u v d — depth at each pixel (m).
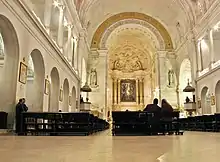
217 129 12.91
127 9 26.36
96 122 13.28
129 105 34.06
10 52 8.75
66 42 17.34
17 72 8.72
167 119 9.98
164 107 10.14
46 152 3.09
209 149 3.53
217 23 16.52
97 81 25.77
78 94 20.84
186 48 22.86
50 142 4.86
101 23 27.00
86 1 20.80
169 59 26.73
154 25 27.06
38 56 11.30
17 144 4.28
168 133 10.16
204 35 18.97
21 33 8.98
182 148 3.68
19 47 8.80
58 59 14.30
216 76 16.45
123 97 34.44
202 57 20.02
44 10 12.79
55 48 13.25
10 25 8.22
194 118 16.23
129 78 35.06
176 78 26.28
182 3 21.55
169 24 26.47
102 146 4.02
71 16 17.30
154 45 28.50
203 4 18.17
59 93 14.54
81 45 21.25
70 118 9.34
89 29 25.50
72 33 18.58
